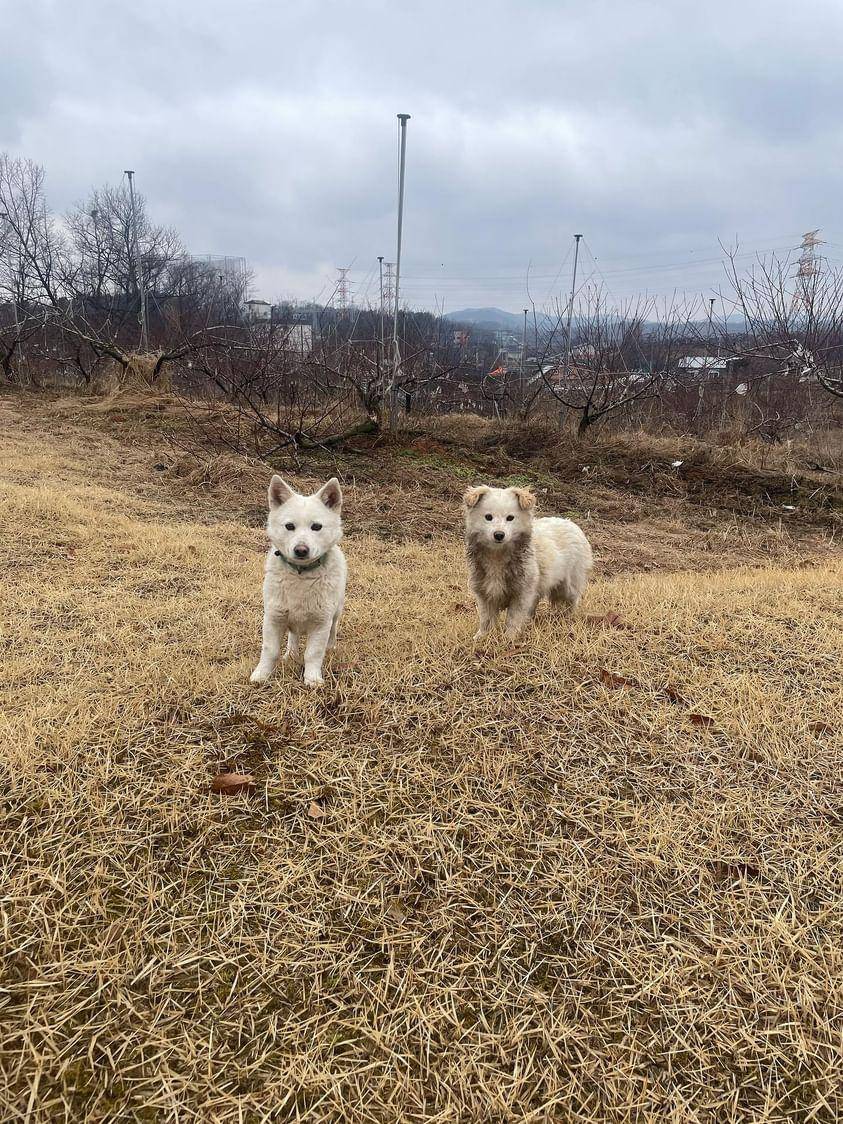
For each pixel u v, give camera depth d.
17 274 25.38
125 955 2.00
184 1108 1.65
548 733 3.12
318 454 12.32
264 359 15.18
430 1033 1.85
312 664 3.62
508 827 2.55
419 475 11.64
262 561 6.36
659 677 3.66
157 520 8.00
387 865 2.37
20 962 1.98
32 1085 1.67
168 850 2.39
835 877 2.36
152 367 16.98
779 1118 1.69
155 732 3.00
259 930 2.12
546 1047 1.83
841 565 6.88
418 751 2.95
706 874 2.38
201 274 36.50
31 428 12.89
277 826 2.51
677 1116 1.68
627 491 12.27
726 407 16.45
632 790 2.79
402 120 12.48
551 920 2.20
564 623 4.63
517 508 4.38
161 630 4.38
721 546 9.48
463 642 4.19
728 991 1.99
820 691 3.55
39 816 2.48
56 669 3.70
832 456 13.44
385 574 6.46
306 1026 1.85
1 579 5.29
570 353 16.61
